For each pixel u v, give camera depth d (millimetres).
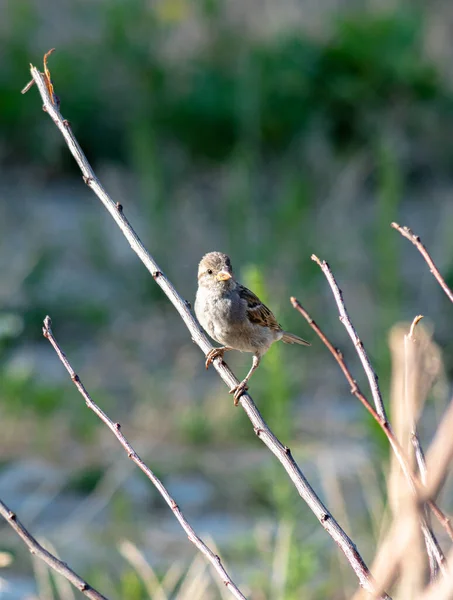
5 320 12102
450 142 20203
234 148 19219
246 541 8914
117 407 12211
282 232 15414
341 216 16906
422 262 16234
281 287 14219
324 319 14086
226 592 7637
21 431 11445
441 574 3947
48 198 18859
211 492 10367
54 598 8234
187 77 20578
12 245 15992
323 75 20469
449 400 11047
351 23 21203
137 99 20094
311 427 11664
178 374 13023
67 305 14617
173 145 19453
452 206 18266
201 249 16047
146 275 15320
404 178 19094
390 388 8141
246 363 12258
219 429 11461
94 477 10516
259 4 22484
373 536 8516
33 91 20062
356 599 3689
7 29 20875
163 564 8773
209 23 21750
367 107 20219
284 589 7723
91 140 19828
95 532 9414
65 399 11977
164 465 10820
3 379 11766
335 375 13055
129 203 17750
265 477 9938
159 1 22000
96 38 21125
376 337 12594
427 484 3162
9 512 4566
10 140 19906
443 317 14102
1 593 8094
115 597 8078
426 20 22484
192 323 5648
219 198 17734
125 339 14109
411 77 20547
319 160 18578
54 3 21609
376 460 8953
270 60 20531
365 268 15188
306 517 9281
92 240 15969
